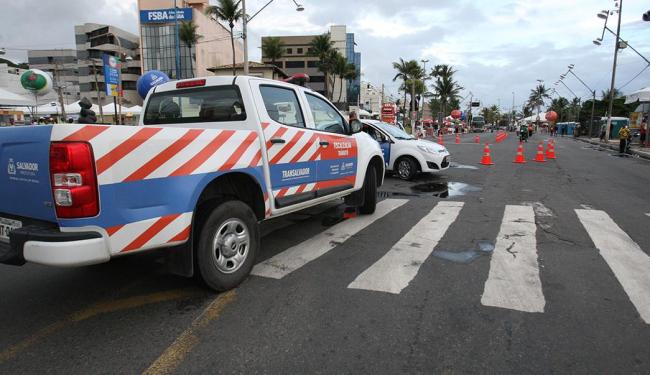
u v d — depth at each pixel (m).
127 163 3.08
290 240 5.64
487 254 4.97
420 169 11.37
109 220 3.00
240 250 4.09
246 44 23.03
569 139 46.81
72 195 2.84
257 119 4.41
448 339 3.09
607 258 4.82
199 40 67.56
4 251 3.20
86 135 2.88
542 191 9.55
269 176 4.48
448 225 6.39
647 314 3.46
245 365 2.80
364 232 6.02
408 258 4.85
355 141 6.43
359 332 3.21
